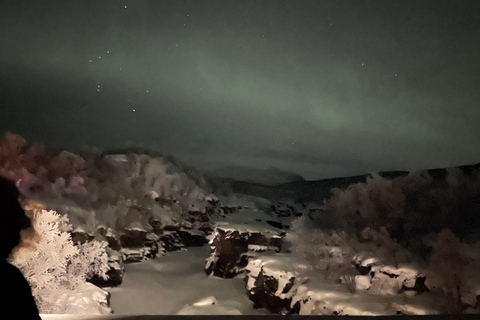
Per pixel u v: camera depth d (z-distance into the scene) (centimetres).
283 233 1866
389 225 1571
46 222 1062
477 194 1612
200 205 2291
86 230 1435
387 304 1005
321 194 3203
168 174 2306
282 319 427
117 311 1419
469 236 1423
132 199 2002
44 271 1055
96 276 1462
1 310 175
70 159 1794
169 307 1488
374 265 1195
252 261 1573
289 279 1334
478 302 923
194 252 2034
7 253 184
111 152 2500
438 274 994
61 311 1093
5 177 191
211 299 1491
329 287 1206
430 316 424
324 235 1431
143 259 1834
